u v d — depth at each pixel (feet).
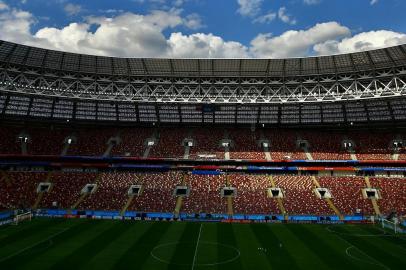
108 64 242.58
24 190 230.68
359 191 230.27
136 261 127.75
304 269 121.90
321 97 236.84
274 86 250.98
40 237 159.94
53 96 233.35
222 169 254.68
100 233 169.99
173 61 241.35
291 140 273.33
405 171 242.17
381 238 167.53
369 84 228.63
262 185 239.09
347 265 126.41
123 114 274.36
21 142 260.42
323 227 191.52
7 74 228.22
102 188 236.22
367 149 258.37
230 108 272.31
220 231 178.91
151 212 212.02
